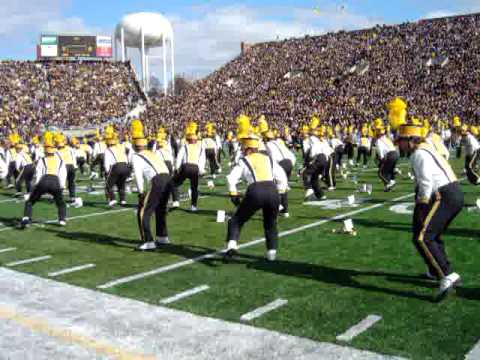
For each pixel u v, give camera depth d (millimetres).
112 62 53500
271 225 6219
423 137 4957
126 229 8734
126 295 5113
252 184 5977
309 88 42906
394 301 4734
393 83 38844
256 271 5871
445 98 34719
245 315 4477
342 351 3697
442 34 42969
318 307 4629
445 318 4277
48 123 41750
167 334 4109
